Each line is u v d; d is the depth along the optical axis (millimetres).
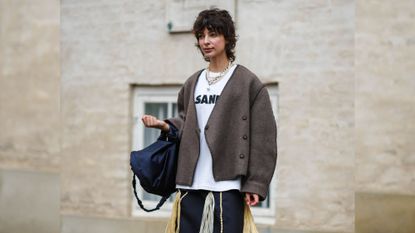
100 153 6367
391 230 5273
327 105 5484
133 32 6199
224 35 3277
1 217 6785
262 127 3234
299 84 5582
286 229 5609
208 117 3273
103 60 6328
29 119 6723
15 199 6777
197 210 3291
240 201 3275
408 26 5191
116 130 6293
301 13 5559
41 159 6676
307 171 5555
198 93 3328
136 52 6195
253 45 5738
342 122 5434
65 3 6484
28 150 6734
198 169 3283
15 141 6797
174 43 6051
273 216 5777
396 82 5238
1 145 6852
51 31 6574
